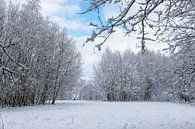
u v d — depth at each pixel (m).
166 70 13.60
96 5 3.95
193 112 25.33
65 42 46.72
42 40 38.34
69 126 14.53
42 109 30.05
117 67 73.88
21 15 34.12
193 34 8.04
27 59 34.56
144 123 15.91
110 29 3.97
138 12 4.04
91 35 3.95
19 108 31.95
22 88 34.62
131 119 18.34
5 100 35.28
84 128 13.81
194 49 9.79
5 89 31.41
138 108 31.88
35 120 17.36
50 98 48.75
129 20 4.03
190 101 16.47
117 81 73.00
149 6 4.07
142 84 73.00
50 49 41.56
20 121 16.67
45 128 13.67
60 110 27.88
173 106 37.28
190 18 7.63
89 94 101.44
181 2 5.03
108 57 75.38
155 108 32.00
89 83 101.44
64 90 50.03
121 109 29.69
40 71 39.81
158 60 67.44
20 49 32.03
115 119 18.30
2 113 23.41
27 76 34.47
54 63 43.81
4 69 4.80
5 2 31.39
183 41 8.25
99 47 4.01
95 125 14.99
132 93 71.69
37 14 36.50
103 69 74.56
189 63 10.55
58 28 45.91
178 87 12.90
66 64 46.81
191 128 13.09
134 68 72.25
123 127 13.81
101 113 23.55
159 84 66.69
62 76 46.38
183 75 10.79
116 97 74.56
